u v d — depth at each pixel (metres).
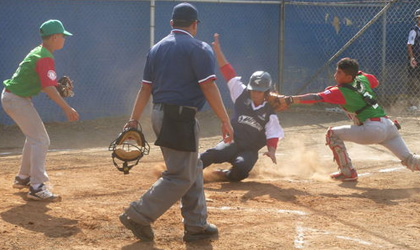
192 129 13.21
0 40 34.84
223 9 40.97
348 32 43.69
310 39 43.84
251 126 20.48
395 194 19.28
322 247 13.82
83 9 36.94
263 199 18.25
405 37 43.44
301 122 37.59
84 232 14.82
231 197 18.45
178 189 13.50
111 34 37.91
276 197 18.56
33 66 17.05
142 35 38.84
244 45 42.00
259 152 27.72
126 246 13.85
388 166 24.33
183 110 13.16
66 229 15.02
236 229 15.11
